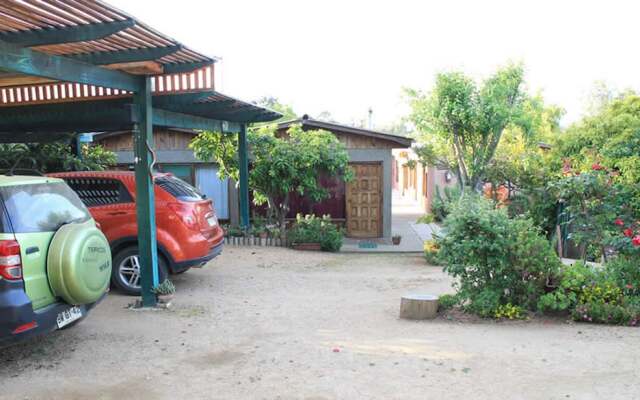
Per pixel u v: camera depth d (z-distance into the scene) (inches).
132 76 276.8
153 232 286.2
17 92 346.6
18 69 206.2
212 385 173.5
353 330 239.5
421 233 746.8
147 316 265.6
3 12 182.9
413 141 647.1
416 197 1202.6
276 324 251.8
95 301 208.1
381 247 617.9
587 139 602.9
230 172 572.7
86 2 177.8
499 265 258.4
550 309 263.3
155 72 274.4
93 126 380.8
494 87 557.0
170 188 321.7
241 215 559.5
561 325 243.3
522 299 261.9
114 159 571.2
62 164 498.3
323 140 560.7
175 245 310.3
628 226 304.7
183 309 281.4
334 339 224.1
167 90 333.1
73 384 175.6
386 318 263.7
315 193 572.7
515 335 225.9
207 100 379.6
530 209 583.2
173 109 379.2
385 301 308.7
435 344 213.8
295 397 162.7
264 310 281.6
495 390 164.4
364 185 667.4
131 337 228.2
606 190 323.0
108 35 201.3
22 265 177.5
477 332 232.4
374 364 190.4
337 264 467.2
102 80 254.1
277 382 175.0
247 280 370.0
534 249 259.0
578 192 323.3
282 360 196.7
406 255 555.2
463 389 165.8
